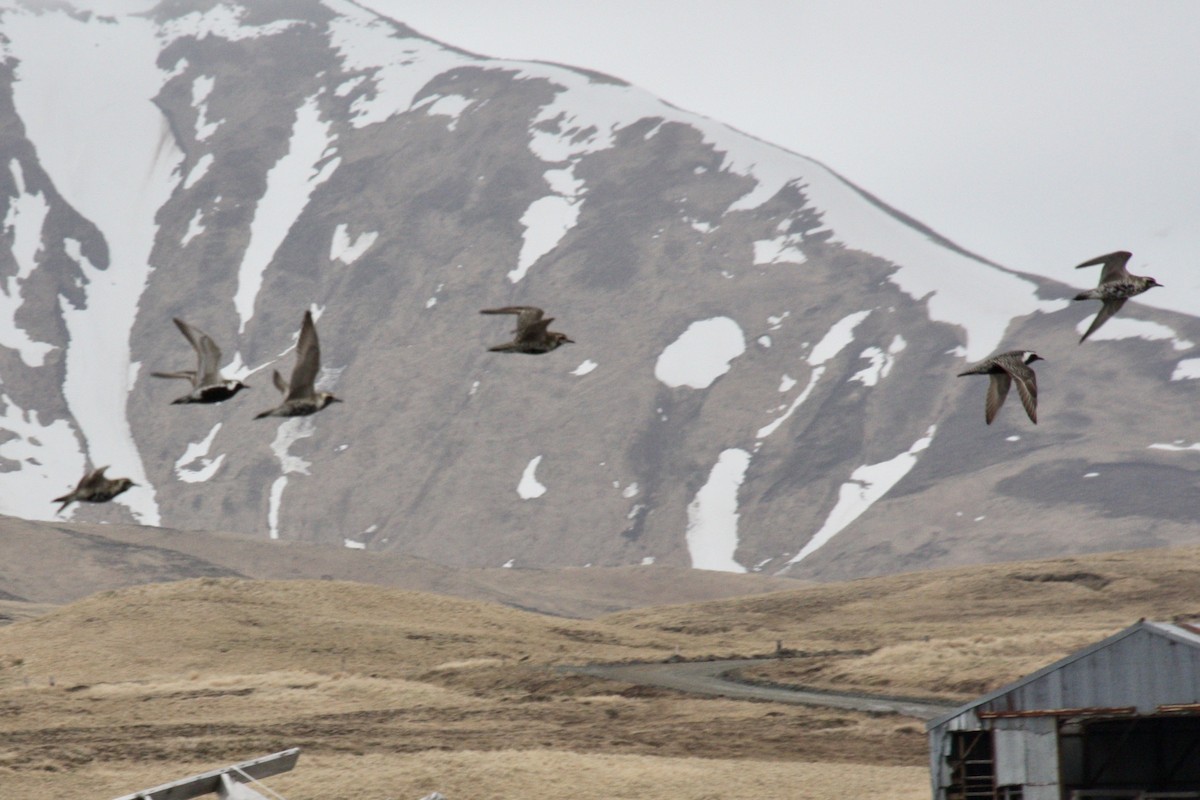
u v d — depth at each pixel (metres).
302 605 115.38
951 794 41.91
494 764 54.47
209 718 74.88
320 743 64.06
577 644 113.38
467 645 105.50
